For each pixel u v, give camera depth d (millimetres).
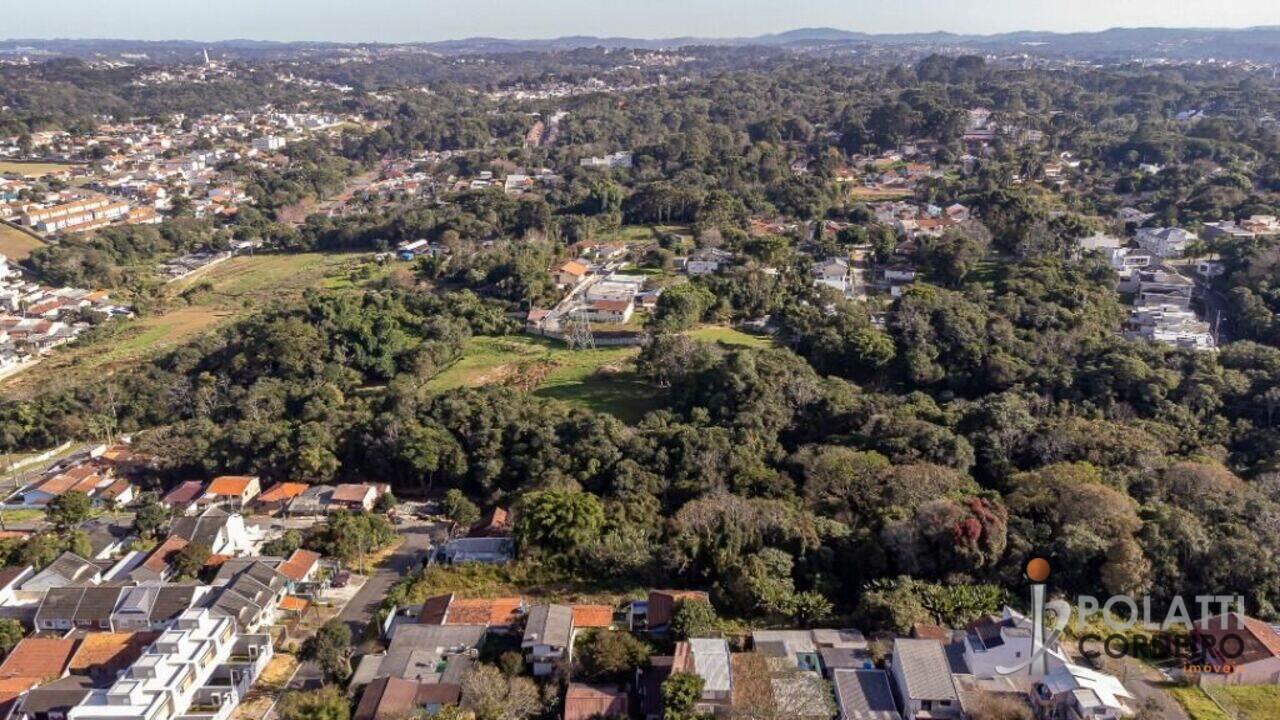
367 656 62750
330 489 98562
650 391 118250
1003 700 51188
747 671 55000
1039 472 80375
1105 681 52188
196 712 60906
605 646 58750
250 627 69312
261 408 115062
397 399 111250
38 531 92312
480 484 98625
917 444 90125
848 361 117625
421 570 79750
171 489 105125
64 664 64500
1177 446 91000
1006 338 116438
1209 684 54688
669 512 86938
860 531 72625
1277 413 97312
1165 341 120250
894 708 52875
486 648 62812
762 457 95500
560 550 77562
